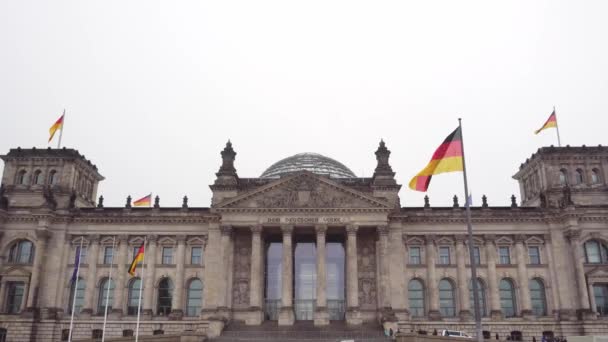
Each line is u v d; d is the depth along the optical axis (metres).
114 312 102.75
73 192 112.38
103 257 107.12
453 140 56.44
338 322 98.50
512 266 104.88
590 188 108.31
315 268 107.50
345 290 105.69
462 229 106.31
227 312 96.50
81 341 74.62
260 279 99.00
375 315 100.00
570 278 102.56
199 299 105.31
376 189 105.69
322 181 101.19
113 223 108.00
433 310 101.81
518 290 103.69
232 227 100.50
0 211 104.75
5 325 99.69
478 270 104.81
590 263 103.00
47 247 106.31
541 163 111.94
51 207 106.50
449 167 55.72
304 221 99.44
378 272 99.50
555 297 102.19
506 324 100.31
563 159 110.44
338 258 108.06
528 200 118.88
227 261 98.75
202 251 107.12
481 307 103.50
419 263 105.56
